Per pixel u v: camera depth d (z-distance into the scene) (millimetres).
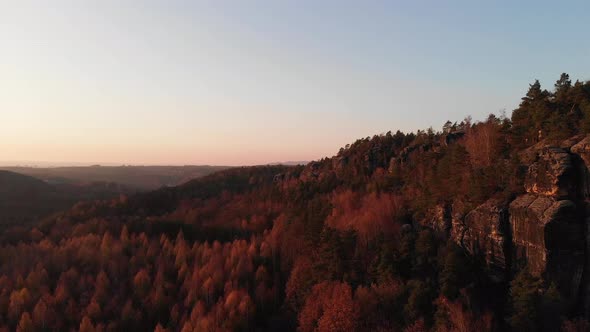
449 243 70062
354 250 83125
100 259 106875
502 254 64062
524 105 90750
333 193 134500
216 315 80812
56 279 99500
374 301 65562
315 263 81500
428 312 60531
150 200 191625
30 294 90125
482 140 92625
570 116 71062
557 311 52062
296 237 104312
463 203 75812
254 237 119438
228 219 153125
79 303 90000
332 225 104188
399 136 165375
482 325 55812
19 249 113125
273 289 90562
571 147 61094
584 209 56125
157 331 76375
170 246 113688
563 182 58406
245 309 81875
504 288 63000
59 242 123375
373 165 150625
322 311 70062
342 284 71250
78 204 185125
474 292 61375
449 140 121812
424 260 69750
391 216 95438
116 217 147750
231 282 92125
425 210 87125
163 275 99688
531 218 59156
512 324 52750
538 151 67812
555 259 55812
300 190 156000
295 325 76875
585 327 49531
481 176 72438
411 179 108250
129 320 84312
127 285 98312
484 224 67688
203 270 98750
